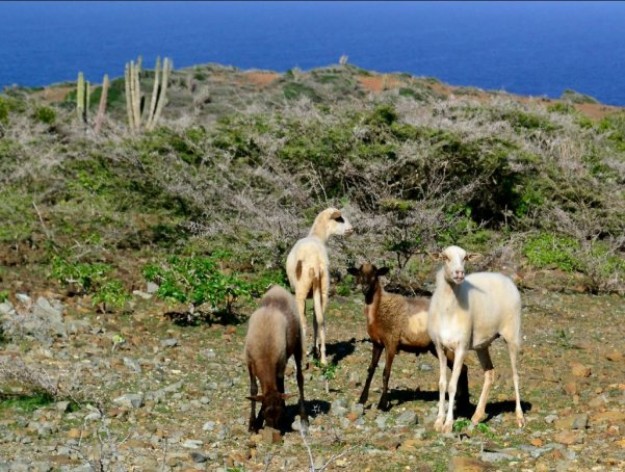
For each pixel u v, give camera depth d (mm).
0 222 16500
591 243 17625
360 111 20172
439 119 20109
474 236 17344
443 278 8867
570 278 16609
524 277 16672
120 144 19281
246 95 39562
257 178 17891
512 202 18969
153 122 31406
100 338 12023
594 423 9000
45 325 12070
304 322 11820
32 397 9477
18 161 18703
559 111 25281
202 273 13711
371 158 18141
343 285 15742
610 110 39969
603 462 7746
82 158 19000
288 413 9711
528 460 7922
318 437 8805
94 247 15984
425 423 9320
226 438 8758
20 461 7699
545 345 12812
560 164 19812
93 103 40500
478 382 10805
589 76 188125
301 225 16391
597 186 19406
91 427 8797
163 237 17078
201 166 18297
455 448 8367
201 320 13438
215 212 17328
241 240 16438
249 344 8898
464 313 8844
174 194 17609
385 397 9812
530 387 10656
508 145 19188
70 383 10055
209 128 20281
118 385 10234
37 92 48500
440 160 18094
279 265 16156
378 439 8648
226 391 10375
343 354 12266
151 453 8156
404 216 16781
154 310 13781
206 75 50281
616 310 15141
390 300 9766
